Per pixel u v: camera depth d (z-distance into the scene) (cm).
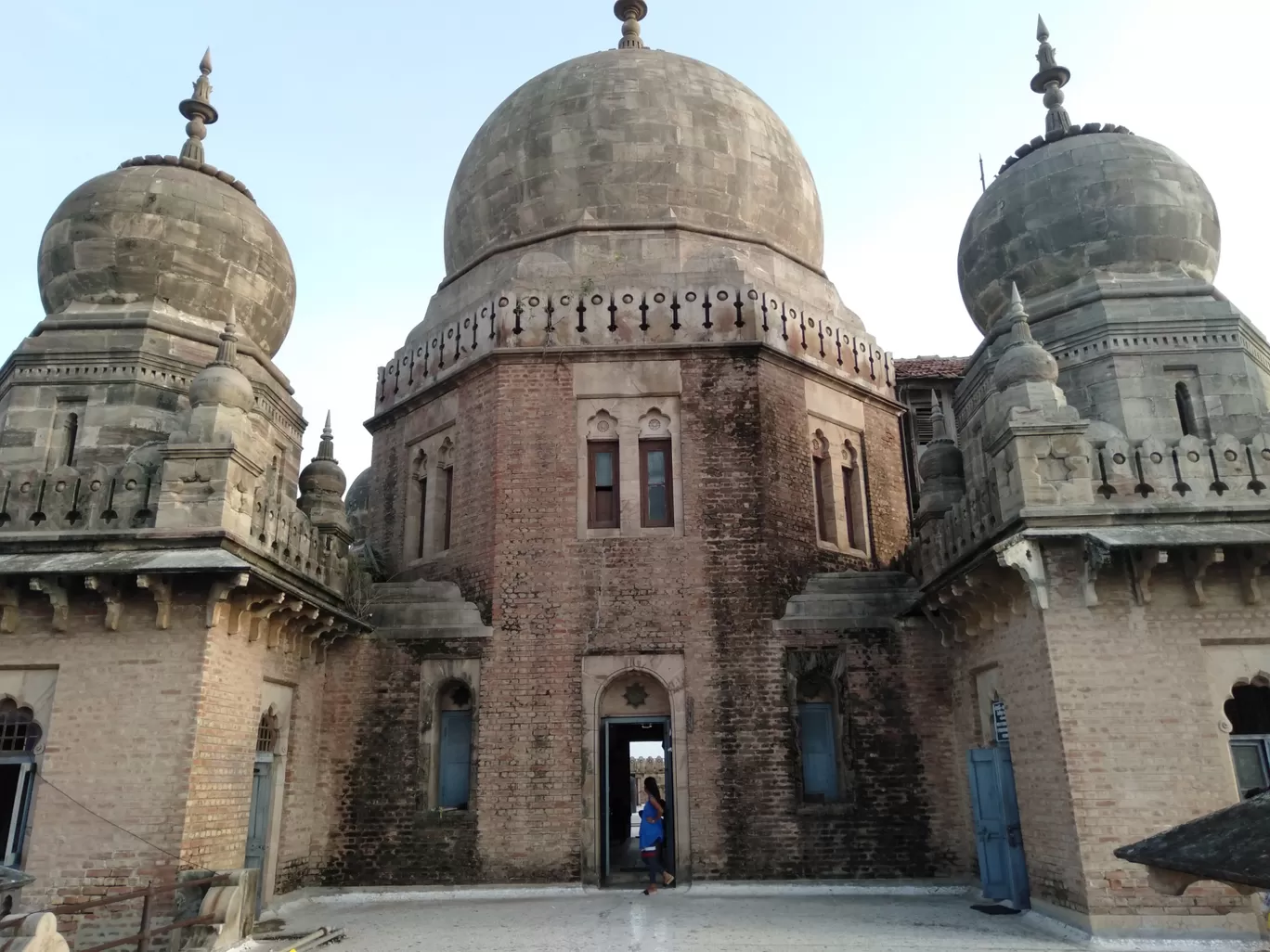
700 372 1752
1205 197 1777
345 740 1617
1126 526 1234
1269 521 1241
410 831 1564
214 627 1265
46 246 1777
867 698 1617
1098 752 1191
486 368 1784
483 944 1150
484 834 1544
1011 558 1224
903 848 1548
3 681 1248
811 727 1644
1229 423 1596
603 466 1744
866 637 1642
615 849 2183
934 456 1680
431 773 1598
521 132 2052
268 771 1462
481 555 1684
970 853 1532
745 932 1194
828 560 1766
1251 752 1234
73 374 1655
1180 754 1185
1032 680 1280
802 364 1828
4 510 1295
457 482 1778
